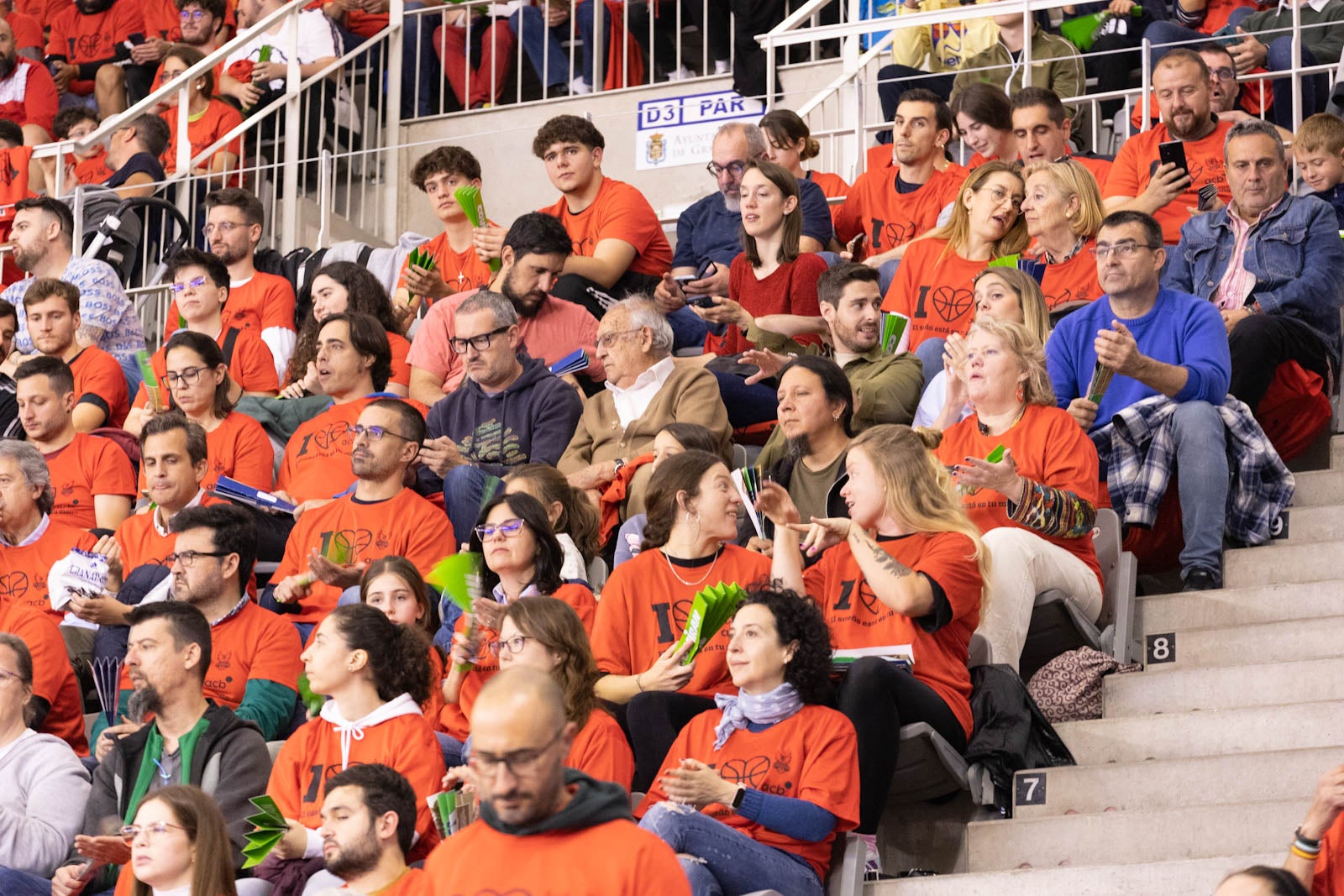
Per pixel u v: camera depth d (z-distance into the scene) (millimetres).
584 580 12633
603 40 25250
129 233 21438
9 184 23547
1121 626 12656
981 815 11156
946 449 13109
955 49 22406
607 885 7367
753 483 11750
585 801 7500
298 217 23484
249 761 11445
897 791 11219
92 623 14023
